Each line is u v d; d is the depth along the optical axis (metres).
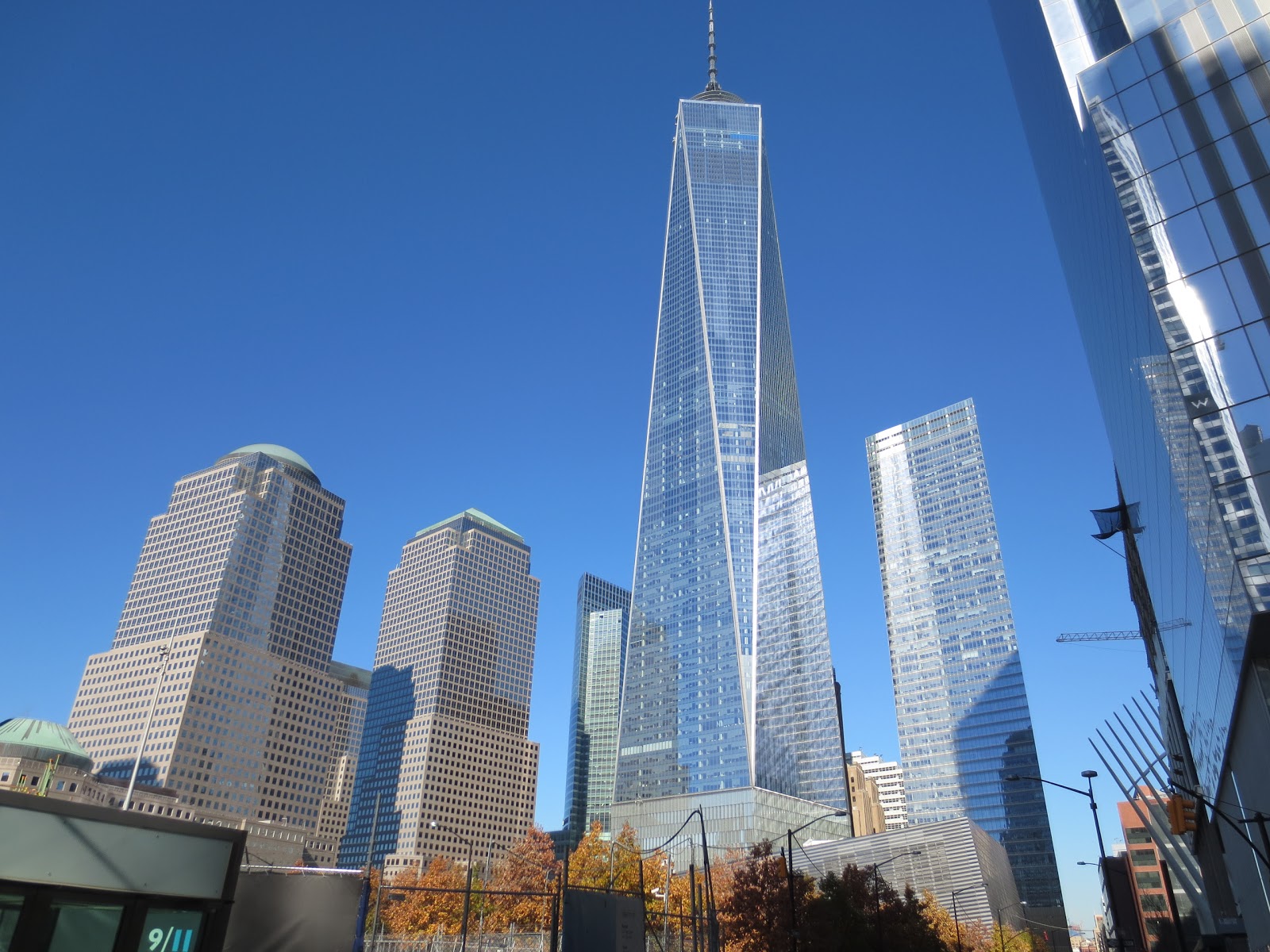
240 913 22.94
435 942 59.34
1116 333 59.50
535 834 112.44
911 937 72.94
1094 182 55.56
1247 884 56.75
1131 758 95.12
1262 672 39.31
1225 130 45.25
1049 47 63.31
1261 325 41.00
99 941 15.61
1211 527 41.62
